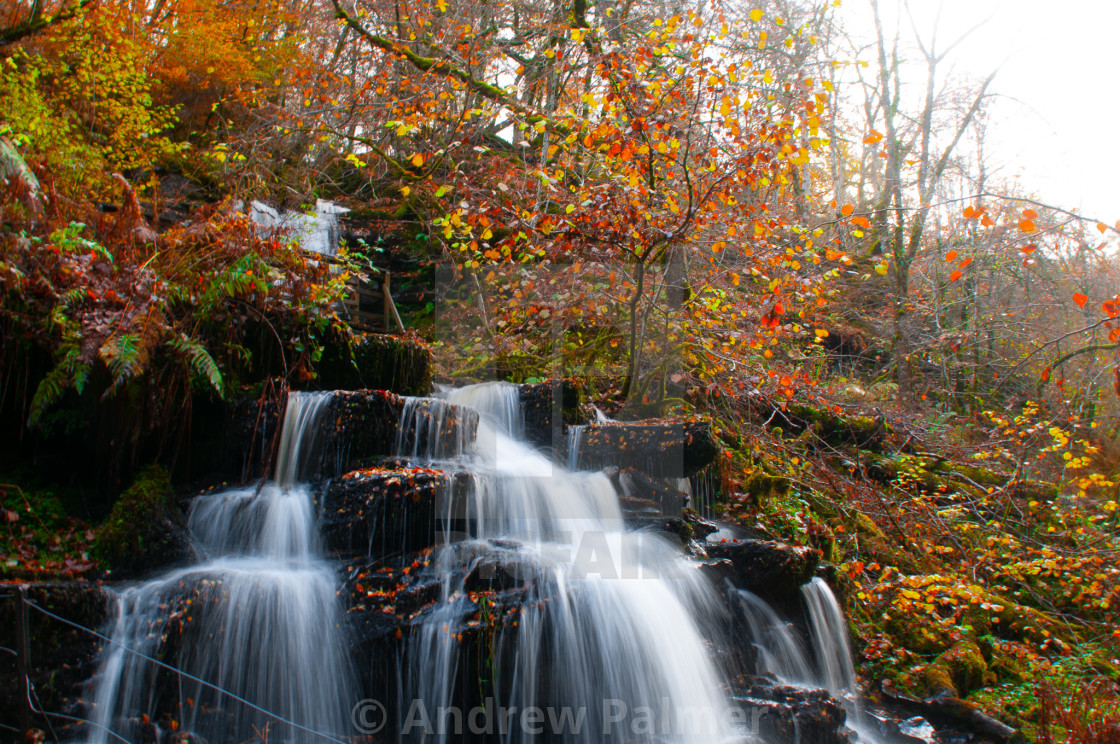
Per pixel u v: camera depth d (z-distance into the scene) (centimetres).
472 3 1138
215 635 384
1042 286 1183
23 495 445
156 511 443
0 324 447
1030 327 1069
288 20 1266
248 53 1236
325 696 389
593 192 680
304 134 1144
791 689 476
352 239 1169
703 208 655
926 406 1134
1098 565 738
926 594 676
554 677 421
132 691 357
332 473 512
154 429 492
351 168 1336
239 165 1033
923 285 1245
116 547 423
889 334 1288
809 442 862
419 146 982
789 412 920
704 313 770
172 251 532
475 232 868
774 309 663
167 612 381
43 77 911
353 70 1184
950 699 539
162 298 476
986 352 1198
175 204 967
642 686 445
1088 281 1244
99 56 902
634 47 691
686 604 498
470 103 1003
